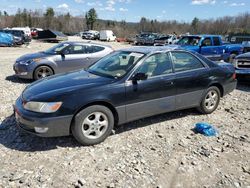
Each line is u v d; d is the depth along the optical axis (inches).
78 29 4101.9
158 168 147.9
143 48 213.6
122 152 164.4
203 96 225.5
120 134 189.8
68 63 364.5
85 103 163.5
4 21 3587.6
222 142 181.3
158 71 196.5
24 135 183.8
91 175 139.9
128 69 184.7
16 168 144.4
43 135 159.2
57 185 131.3
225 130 202.5
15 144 171.2
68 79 187.0
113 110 179.3
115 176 139.5
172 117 225.3
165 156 161.0
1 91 300.8
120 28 3299.7
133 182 135.0
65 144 172.1
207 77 223.3
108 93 171.0
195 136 189.8
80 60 370.3
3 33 1048.2
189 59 217.6
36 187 129.2
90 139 169.5
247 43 514.3
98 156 158.9
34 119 156.6
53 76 205.3
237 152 168.1
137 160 155.4
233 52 537.0
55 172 141.7
